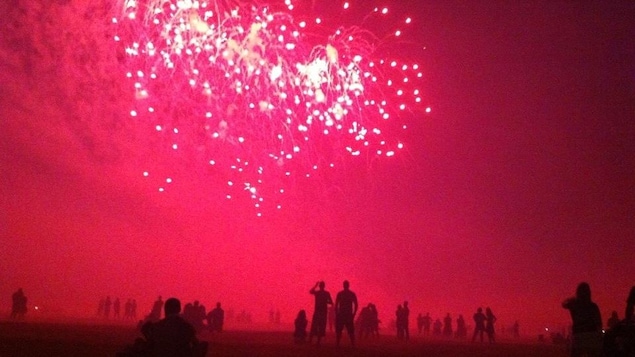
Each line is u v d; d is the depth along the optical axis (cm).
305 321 2245
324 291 2083
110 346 1579
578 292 1107
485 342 3384
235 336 2580
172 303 931
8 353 1346
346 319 1947
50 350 1432
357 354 1714
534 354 2144
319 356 1605
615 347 1064
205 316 2706
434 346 2400
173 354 895
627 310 1078
